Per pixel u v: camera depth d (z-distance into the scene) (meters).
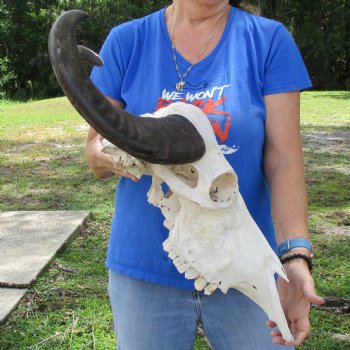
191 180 1.65
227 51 1.96
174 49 2.00
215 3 1.94
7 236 5.03
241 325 1.96
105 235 5.24
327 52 27.48
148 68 2.02
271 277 1.65
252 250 1.65
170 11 2.06
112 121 1.29
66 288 4.11
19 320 3.65
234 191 1.64
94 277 4.31
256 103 1.94
